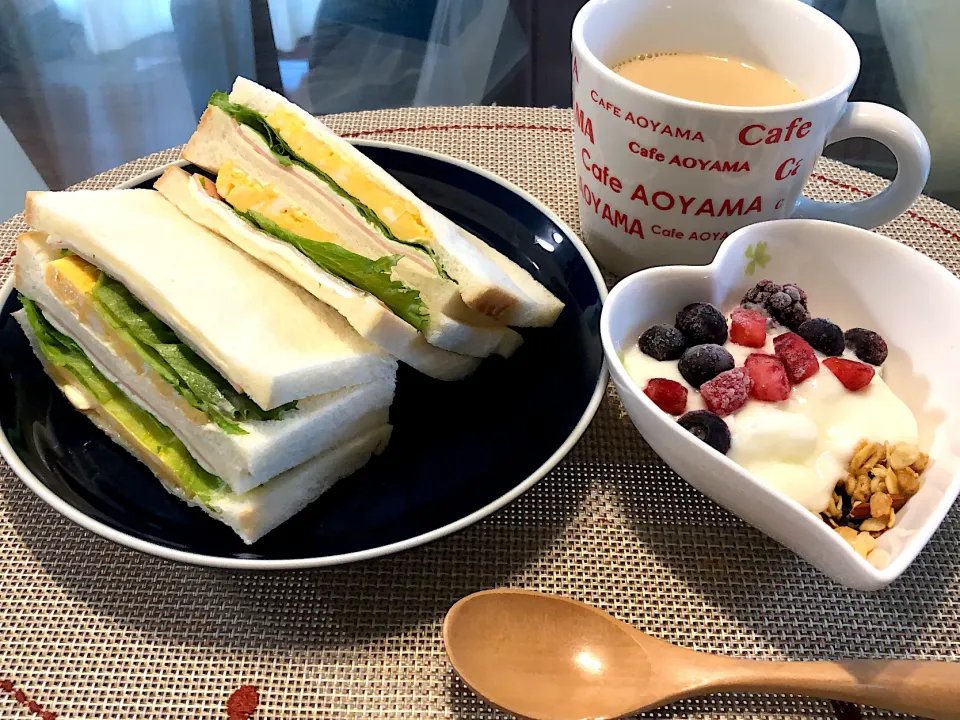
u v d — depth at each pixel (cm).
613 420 26
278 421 23
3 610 21
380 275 25
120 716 19
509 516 23
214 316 24
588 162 27
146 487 23
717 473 19
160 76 51
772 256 25
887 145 25
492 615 20
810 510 21
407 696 20
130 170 34
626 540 23
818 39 26
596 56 26
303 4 55
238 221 28
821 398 22
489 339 27
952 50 45
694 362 22
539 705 19
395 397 27
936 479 20
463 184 30
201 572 22
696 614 22
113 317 24
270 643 21
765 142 23
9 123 49
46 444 24
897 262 23
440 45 52
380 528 22
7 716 19
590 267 27
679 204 25
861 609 22
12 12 55
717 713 20
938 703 19
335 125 36
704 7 27
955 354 22
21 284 27
